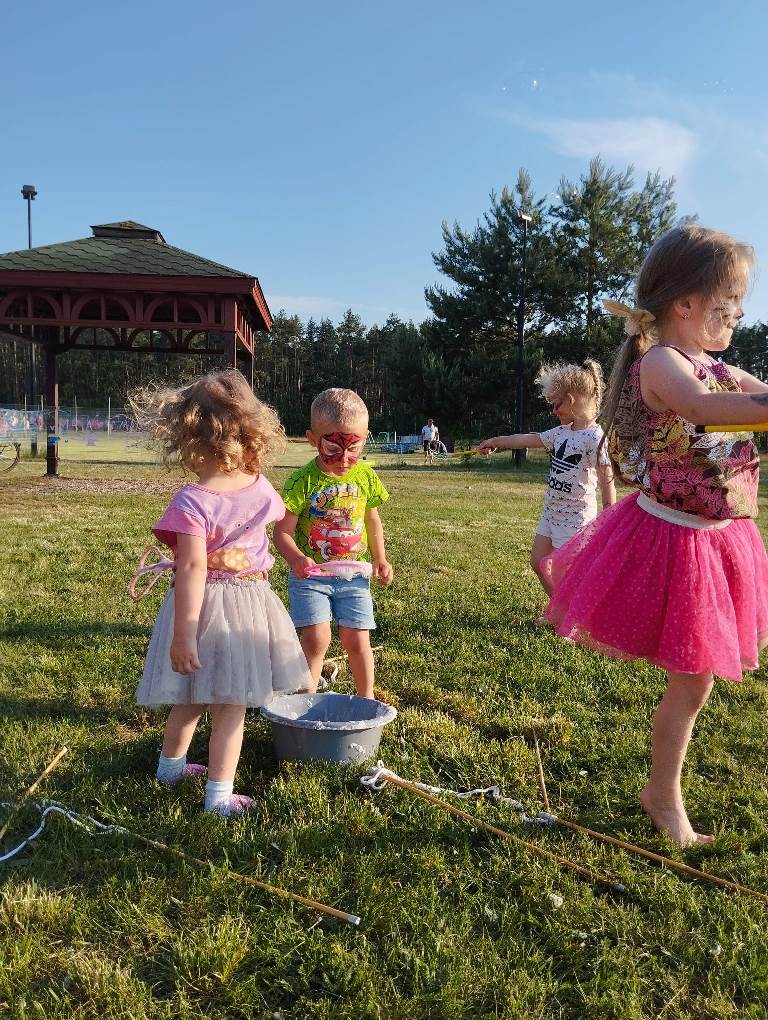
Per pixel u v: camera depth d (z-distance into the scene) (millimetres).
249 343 18672
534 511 11703
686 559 2209
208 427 2508
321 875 2113
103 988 1684
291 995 1725
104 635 4172
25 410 20203
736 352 48125
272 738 2902
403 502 12531
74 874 2111
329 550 3191
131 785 2566
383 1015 1660
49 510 9992
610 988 1759
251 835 2287
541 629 4598
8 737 2906
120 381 61531
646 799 2496
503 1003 1705
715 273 2152
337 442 3127
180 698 2410
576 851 2316
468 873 2164
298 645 2627
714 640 2180
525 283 28938
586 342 29016
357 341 77625
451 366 31922
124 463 20109
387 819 2422
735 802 2670
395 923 1928
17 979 1709
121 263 14539
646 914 2035
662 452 2201
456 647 4223
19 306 15828
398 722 3201
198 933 1853
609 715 3363
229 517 2508
